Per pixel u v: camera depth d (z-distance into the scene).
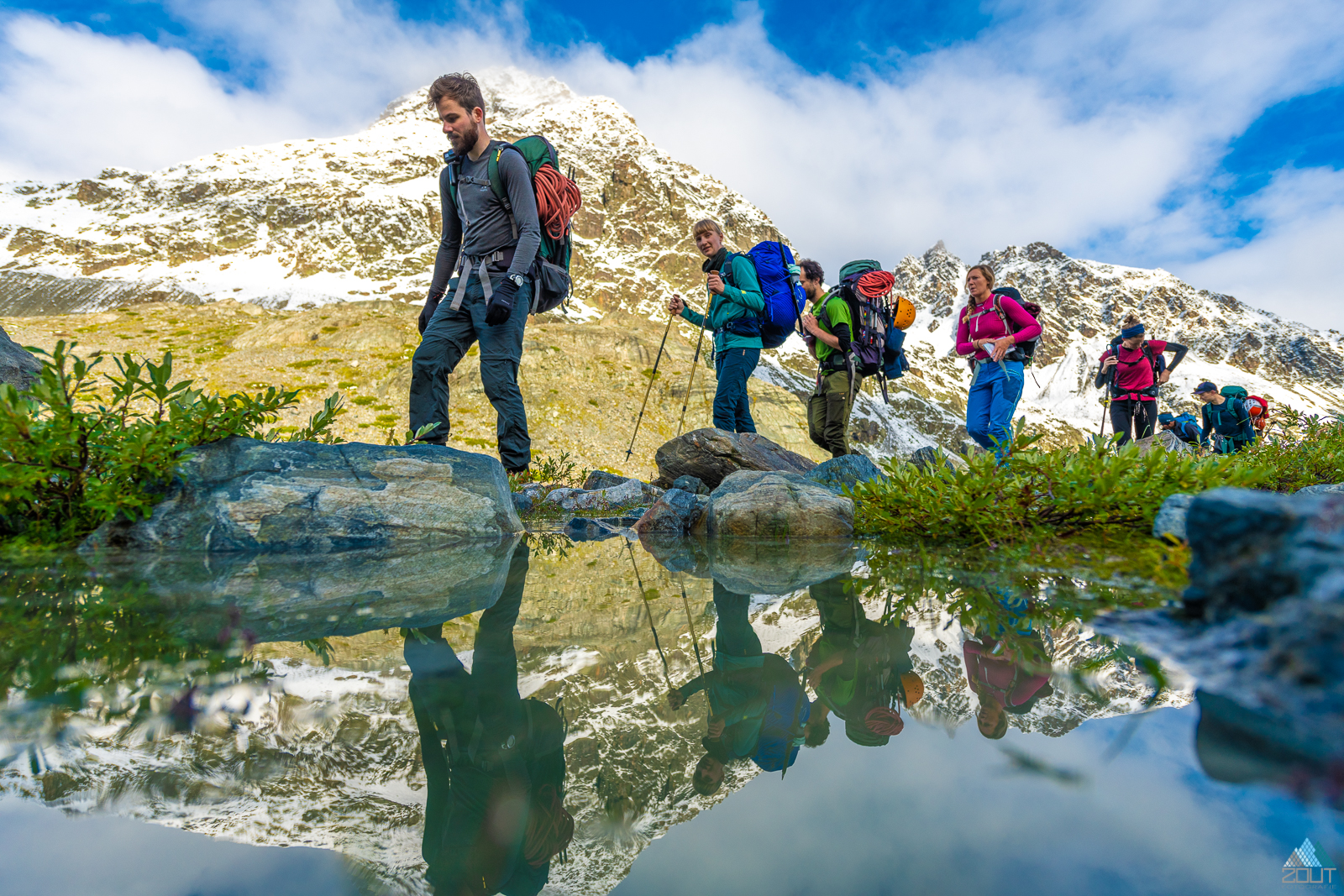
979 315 4.98
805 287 5.73
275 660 0.98
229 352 30.77
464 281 3.66
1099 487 2.05
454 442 24.45
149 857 0.44
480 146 3.64
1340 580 0.63
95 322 34.00
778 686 0.92
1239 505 0.82
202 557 2.17
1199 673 0.72
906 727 0.72
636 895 0.42
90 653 0.97
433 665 1.01
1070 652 0.90
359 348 31.92
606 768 0.65
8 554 2.03
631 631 1.28
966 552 2.10
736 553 2.53
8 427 2.01
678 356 39.78
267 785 0.59
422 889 0.43
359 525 2.60
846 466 4.08
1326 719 0.58
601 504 4.80
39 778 0.58
